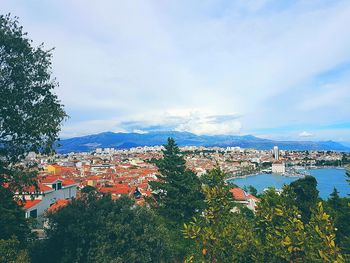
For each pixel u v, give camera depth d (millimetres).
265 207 7512
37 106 19531
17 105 19000
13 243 15445
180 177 36406
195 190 35938
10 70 18734
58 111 19828
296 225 6227
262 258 6664
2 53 18422
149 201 38688
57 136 20156
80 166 183625
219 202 7281
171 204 35062
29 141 19422
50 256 21016
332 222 6000
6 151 18922
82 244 20250
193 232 7027
